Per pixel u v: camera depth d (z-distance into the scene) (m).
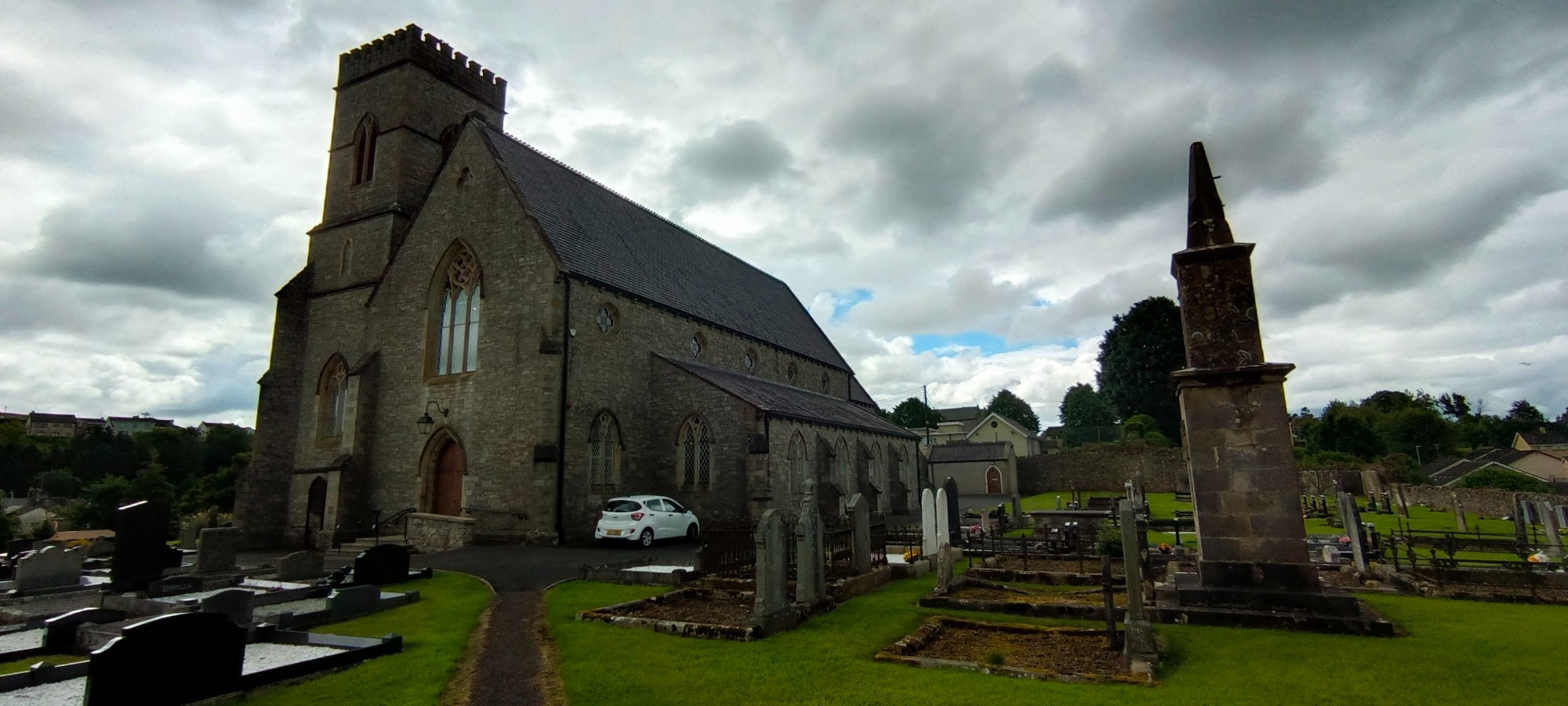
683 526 26.56
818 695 8.27
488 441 27.41
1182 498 44.00
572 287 27.91
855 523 16.72
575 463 26.84
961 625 11.70
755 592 11.76
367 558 16.70
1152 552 19.98
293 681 9.38
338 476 29.25
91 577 19.69
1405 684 8.46
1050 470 63.97
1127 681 8.59
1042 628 11.19
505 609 14.20
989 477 66.06
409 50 35.88
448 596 15.88
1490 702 7.82
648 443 30.83
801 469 31.84
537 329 27.28
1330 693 8.16
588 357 28.20
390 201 34.62
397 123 35.41
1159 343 77.06
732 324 38.72
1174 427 76.31
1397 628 11.20
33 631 13.59
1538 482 43.16
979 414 127.44
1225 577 11.97
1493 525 30.53
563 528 25.86
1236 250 12.61
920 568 18.22
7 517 40.00
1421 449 87.88
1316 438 70.25
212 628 8.67
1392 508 38.88
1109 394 83.94
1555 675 8.73
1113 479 61.53
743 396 29.31
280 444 34.03
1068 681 8.70
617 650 10.50
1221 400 12.39
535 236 28.17
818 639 11.05
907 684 8.62
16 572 17.27
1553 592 14.28
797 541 13.34
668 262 38.00
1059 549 21.81
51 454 97.00
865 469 39.69
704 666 9.56
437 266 30.73
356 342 33.72
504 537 26.16
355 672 9.80
